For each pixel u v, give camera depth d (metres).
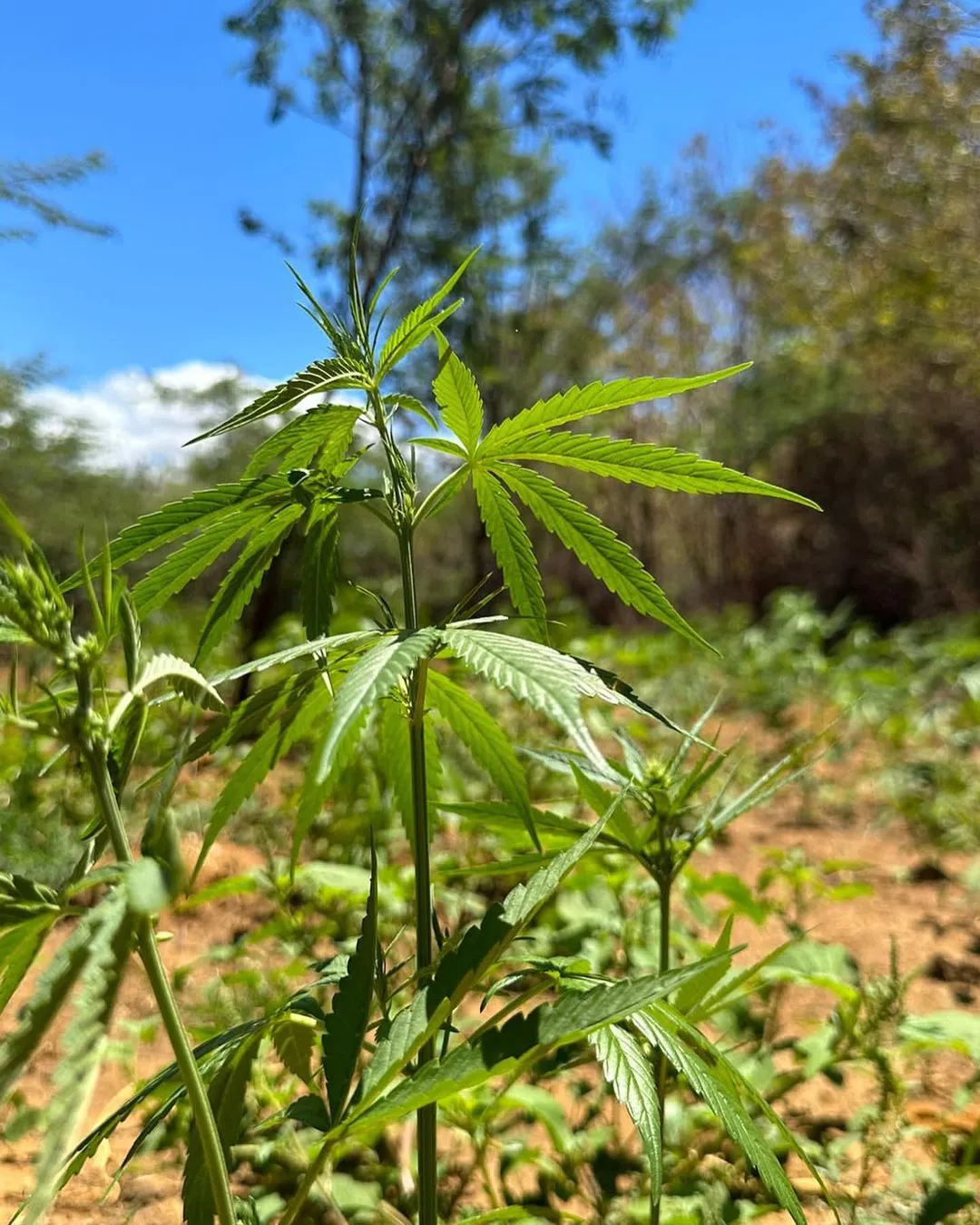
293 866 0.30
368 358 0.31
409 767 0.33
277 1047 0.32
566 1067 0.31
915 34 3.91
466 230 2.80
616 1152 0.49
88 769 0.22
